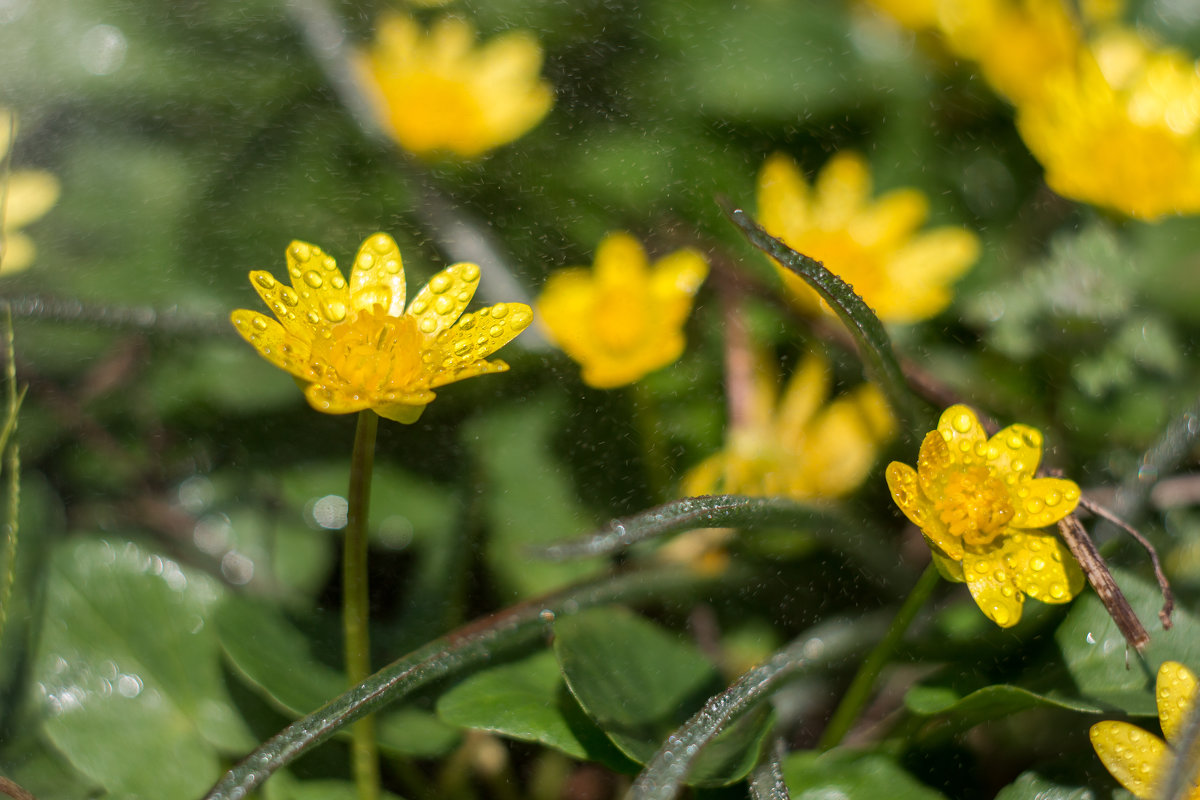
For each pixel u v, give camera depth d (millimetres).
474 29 508
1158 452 440
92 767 423
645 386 464
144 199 484
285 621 435
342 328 411
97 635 431
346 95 498
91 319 454
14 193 471
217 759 426
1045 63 484
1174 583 440
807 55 506
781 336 469
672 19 509
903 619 421
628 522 411
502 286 474
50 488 452
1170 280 472
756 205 489
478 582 449
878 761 422
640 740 417
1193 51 519
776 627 446
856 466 452
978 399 465
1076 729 431
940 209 495
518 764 434
